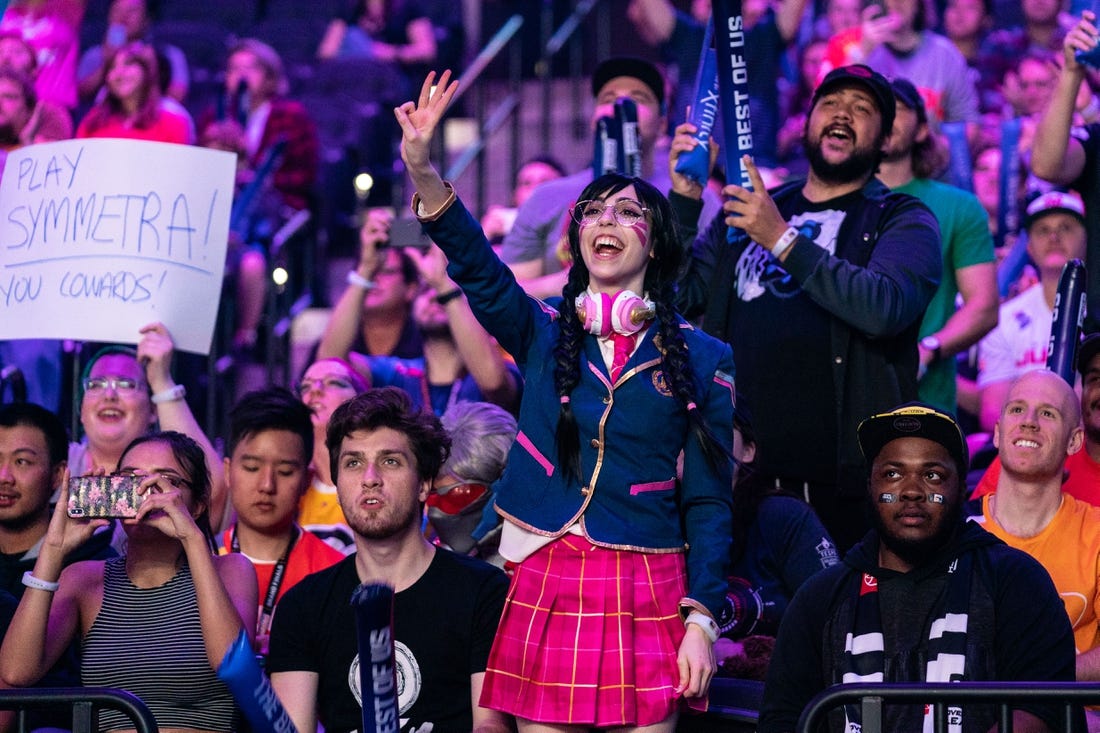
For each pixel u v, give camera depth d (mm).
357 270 7152
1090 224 6570
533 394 4395
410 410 4848
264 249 9750
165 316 6258
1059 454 5141
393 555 4797
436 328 7418
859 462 5473
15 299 6336
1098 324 6484
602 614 4258
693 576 4293
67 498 4828
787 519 5254
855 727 4355
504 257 7574
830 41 9727
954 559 4418
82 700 4168
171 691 4926
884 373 5496
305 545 5773
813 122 5730
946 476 4395
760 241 5422
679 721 4715
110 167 6301
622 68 7578
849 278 5363
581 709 4207
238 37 13906
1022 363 7652
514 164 11742
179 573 5062
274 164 9258
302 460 5770
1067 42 6352
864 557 4496
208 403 7988
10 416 5734
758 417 5629
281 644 4812
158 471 5164
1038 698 3854
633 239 4336
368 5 13648
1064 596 5055
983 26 11047
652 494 4309
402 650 4730
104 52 12094
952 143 8664
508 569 4785
